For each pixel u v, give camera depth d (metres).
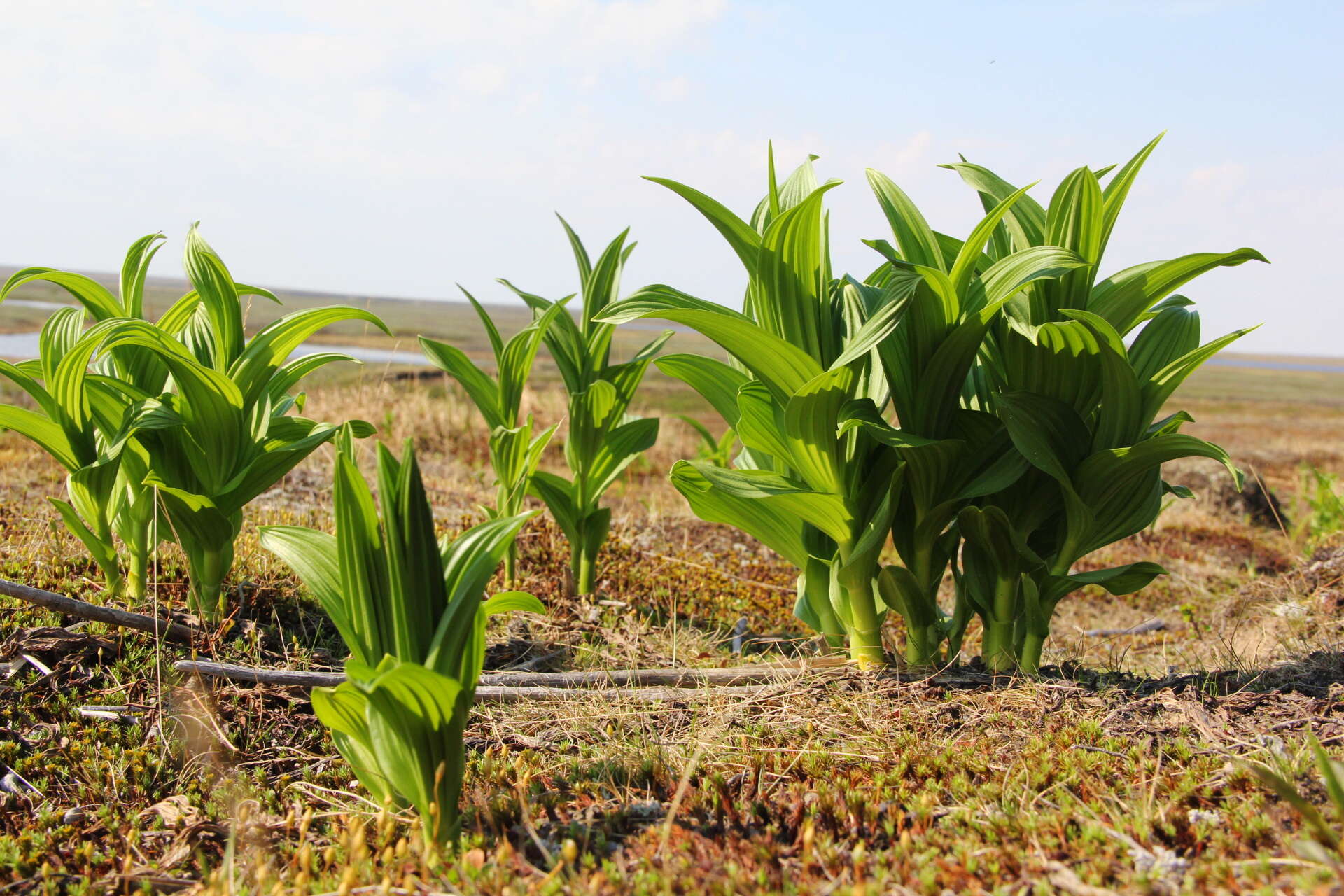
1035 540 3.04
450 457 8.55
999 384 2.93
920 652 2.96
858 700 2.71
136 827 2.09
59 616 2.86
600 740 2.55
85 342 2.63
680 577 4.73
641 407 15.95
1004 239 2.94
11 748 2.32
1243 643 3.99
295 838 2.07
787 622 4.38
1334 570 4.35
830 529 2.83
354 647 1.92
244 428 2.91
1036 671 2.91
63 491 4.68
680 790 1.83
